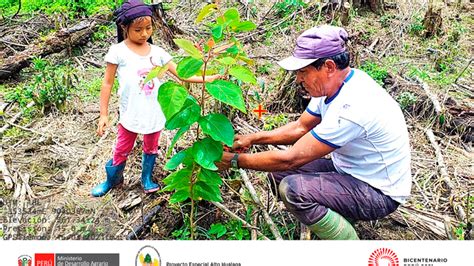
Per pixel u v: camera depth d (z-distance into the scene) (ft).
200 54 7.75
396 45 21.03
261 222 10.53
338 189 9.32
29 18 22.68
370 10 24.75
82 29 20.04
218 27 7.90
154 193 11.30
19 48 19.93
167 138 13.05
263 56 19.83
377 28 22.99
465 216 10.66
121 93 10.53
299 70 8.78
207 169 8.73
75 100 15.81
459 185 12.02
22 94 15.87
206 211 10.81
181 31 21.50
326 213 9.27
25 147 13.21
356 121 8.62
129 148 10.96
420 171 12.57
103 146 13.33
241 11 24.31
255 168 9.20
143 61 10.47
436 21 21.89
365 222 10.80
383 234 10.55
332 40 8.46
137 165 12.36
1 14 22.86
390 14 24.56
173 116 8.08
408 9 24.27
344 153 9.46
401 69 18.31
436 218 10.87
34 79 16.75
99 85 16.83
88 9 22.93
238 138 10.09
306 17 23.25
